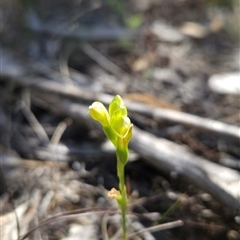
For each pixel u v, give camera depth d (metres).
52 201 0.29
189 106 0.39
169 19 0.56
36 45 0.47
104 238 0.27
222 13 0.60
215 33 0.54
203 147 0.34
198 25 0.56
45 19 0.53
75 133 0.36
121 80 0.43
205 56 0.50
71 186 0.31
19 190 0.30
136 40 0.50
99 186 0.31
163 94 0.41
